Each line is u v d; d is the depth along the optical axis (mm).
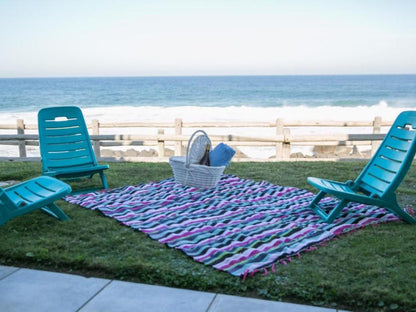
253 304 2377
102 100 47375
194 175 5117
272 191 5043
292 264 2871
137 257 2957
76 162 5391
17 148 13836
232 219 3912
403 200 4715
